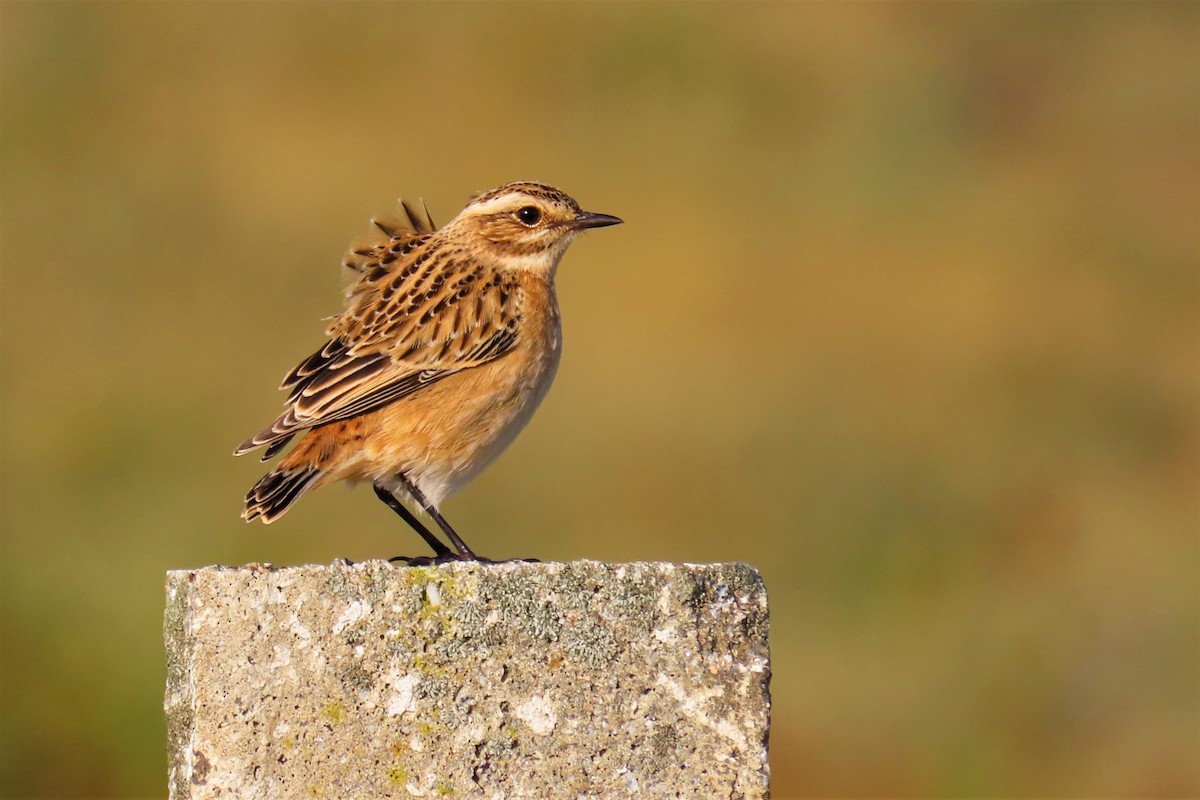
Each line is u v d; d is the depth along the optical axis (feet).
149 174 70.54
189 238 67.56
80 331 62.13
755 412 60.39
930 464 59.31
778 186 74.38
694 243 69.00
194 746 17.67
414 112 76.54
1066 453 60.90
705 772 17.93
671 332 63.98
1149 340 66.23
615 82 79.77
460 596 17.87
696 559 54.70
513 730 17.78
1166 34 85.10
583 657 17.92
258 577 17.87
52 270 64.80
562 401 59.88
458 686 17.78
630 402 60.49
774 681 49.11
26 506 53.01
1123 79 83.20
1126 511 57.57
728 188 73.72
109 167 70.64
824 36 83.56
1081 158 77.82
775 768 45.98
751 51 81.51
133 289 64.44
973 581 54.60
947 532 56.65
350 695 17.70
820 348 64.80
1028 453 60.80
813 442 59.62
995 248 71.36
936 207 74.59
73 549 51.34
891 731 47.57
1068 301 68.59
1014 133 79.97
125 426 57.00
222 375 60.23
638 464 57.41
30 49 77.15
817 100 79.77
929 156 77.25
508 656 17.84
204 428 57.52
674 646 18.06
